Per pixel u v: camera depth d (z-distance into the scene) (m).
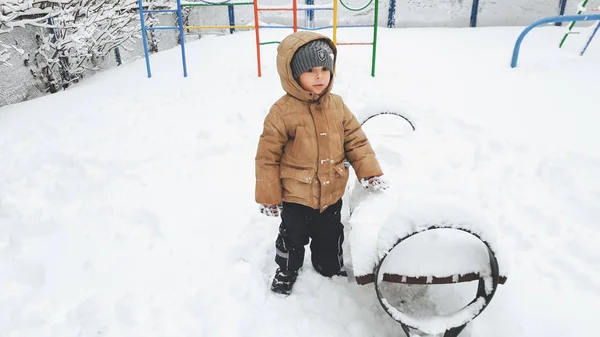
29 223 2.71
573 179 2.85
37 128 4.07
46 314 2.06
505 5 8.42
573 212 2.59
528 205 2.69
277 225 2.62
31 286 2.25
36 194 3.02
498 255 1.57
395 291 2.09
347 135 2.00
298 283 2.18
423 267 1.67
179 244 2.50
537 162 3.09
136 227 2.67
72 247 2.51
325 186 1.93
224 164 3.35
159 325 1.97
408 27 8.79
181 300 2.11
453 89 4.52
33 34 5.89
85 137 3.82
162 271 2.30
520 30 7.63
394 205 1.83
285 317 1.99
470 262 1.69
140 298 2.13
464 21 8.63
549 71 4.68
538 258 2.28
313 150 1.88
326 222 2.04
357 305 2.03
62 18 5.43
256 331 1.92
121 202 2.91
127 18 6.84
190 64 6.09
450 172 3.07
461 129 3.63
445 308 1.99
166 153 3.53
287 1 9.01
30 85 5.93
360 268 1.61
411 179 2.22
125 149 3.60
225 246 2.46
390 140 3.32
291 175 1.92
